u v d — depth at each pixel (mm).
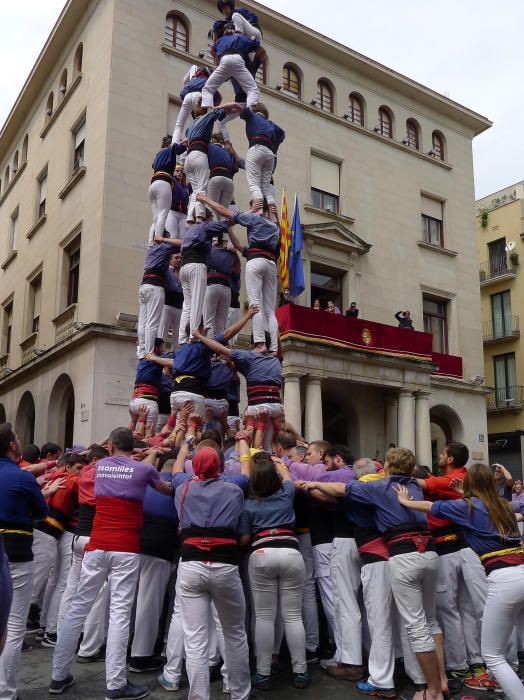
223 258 8195
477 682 5594
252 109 8508
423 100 24938
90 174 17969
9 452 5012
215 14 19906
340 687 5406
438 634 5234
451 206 25141
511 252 29641
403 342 19297
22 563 4754
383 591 5293
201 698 4387
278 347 7625
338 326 17875
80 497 6000
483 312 30906
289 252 18578
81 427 16109
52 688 5117
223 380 7828
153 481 5273
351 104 23156
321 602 6613
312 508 6227
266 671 5309
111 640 4961
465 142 26375
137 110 17812
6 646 4672
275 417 7176
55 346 17672
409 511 5191
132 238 17109
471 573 5895
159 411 9047
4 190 26672
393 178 23500
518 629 6461
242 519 5363
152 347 8828
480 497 4910
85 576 5105
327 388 19688
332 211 21500
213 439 5961
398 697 5207
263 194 8078
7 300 24297
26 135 24688
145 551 5703
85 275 17391
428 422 19734
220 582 4504
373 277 22016
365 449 20078
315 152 21641
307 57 21969
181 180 9516
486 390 23656
